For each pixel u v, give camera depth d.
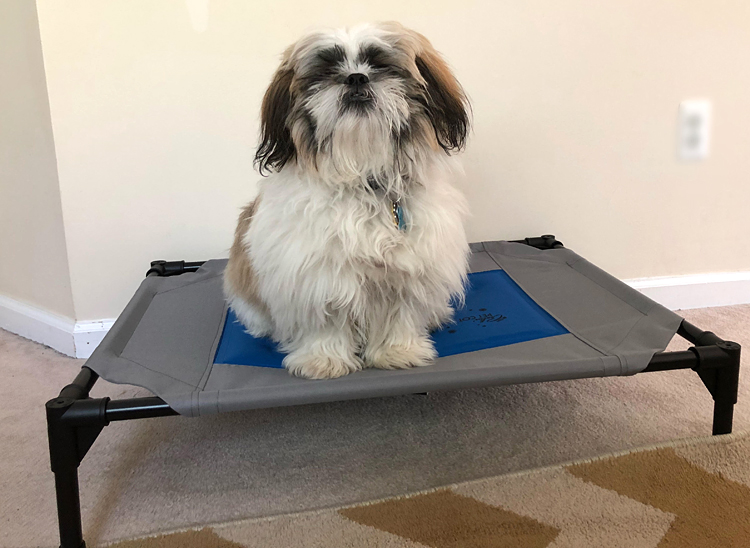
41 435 1.62
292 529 1.20
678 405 1.70
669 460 1.35
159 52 1.94
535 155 2.26
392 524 1.20
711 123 2.30
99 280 2.12
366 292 1.36
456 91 1.40
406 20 2.04
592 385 1.83
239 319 1.72
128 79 1.95
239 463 1.48
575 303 1.77
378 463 1.46
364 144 1.26
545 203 2.33
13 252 2.28
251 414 1.71
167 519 1.28
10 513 1.31
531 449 1.50
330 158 1.28
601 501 1.24
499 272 2.05
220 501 1.33
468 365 1.37
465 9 2.06
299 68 1.29
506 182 2.28
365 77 1.22
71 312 2.15
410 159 1.32
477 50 2.11
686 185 2.36
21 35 1.90
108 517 1.29
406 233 1.34
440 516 1.21
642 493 1.26
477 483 1.30
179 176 2.08
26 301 2.33
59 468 1.14
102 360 1.38
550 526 1.17
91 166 2.01
